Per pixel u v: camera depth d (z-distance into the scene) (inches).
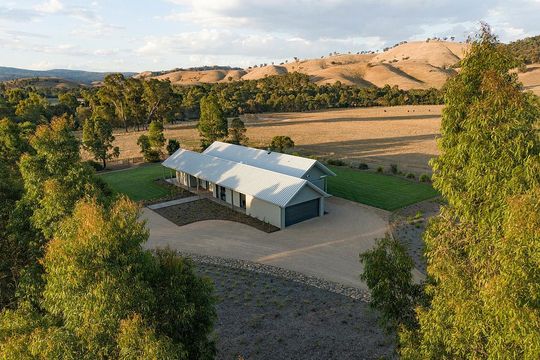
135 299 402.0
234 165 1653.5
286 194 1317.7
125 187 1854.1
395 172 1974.7
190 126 4121.6
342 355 694.5
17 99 4596.5
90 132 2191.2
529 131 339.9
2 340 415.5
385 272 476.7
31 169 655.1
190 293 493.7
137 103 3912.4
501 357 336.8
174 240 1246.3
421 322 416.2
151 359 361.1
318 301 872.9
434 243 410.3
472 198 364.8
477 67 358.6
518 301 306.8
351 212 1451.8
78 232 415.5
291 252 1137.4
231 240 1237.1
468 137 354.3
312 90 6378.0
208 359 494.3
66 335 387.5
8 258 630.5
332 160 2237.9
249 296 896.9
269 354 702.5
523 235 303.1
